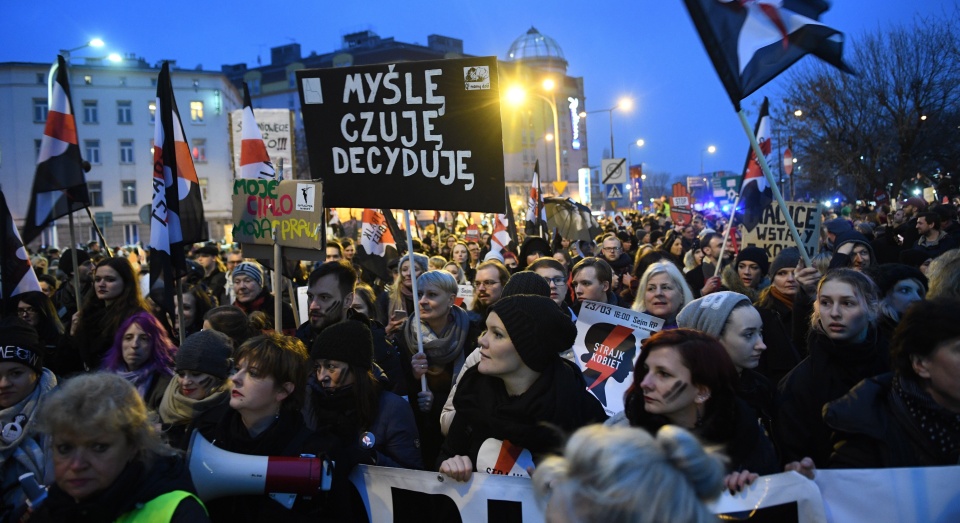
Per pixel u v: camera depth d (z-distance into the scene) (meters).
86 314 5.68
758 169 7.55
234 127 10.05
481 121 4.61
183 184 5.85
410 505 3.29
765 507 2.73
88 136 57.69
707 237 9.44
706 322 3.63
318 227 5.01
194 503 2.47
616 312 4.23
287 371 3.22
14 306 5.57
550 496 1.64
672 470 1.49
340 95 4.85
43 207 5.95
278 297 5.12
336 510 3.17
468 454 3.45
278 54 91.38
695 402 2.82
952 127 29.47
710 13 4.28
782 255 5.67
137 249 21.34
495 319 3.26
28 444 3.55
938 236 10.00
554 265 5.81
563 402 3.20
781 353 4.78
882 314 4.36
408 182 4.75
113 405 2.42
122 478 2.44
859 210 26.69
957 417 2.78
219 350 3.76
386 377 4.27
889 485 2.79
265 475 2.96
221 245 29.14
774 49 4.29
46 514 2.46
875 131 30.30
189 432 3.07
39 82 55.72
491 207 4.62
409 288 6.82
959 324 2.67
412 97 4.71
